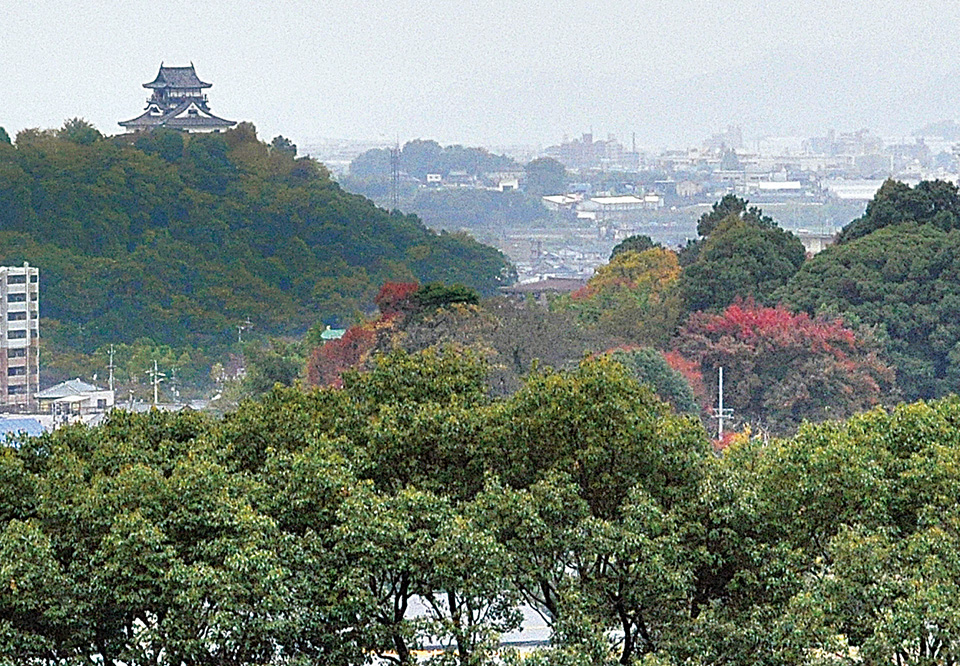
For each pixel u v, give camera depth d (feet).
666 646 310.45
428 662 309.42
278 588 289.74
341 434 366.02
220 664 301.43
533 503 315.37
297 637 300.20
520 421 342.44
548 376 355.56
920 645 284.82
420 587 318.04
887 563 297.12
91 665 297.94
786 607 307.78
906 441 357.61
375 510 308.40
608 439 333.83
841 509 327.26
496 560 298.35
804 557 319.47
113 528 295.48
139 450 356.59
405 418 353.51
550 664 287.69
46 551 293.02
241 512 304.50
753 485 337.93
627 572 311.88
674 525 319.88
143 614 307.37
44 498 315.58
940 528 305.53
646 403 363.35
